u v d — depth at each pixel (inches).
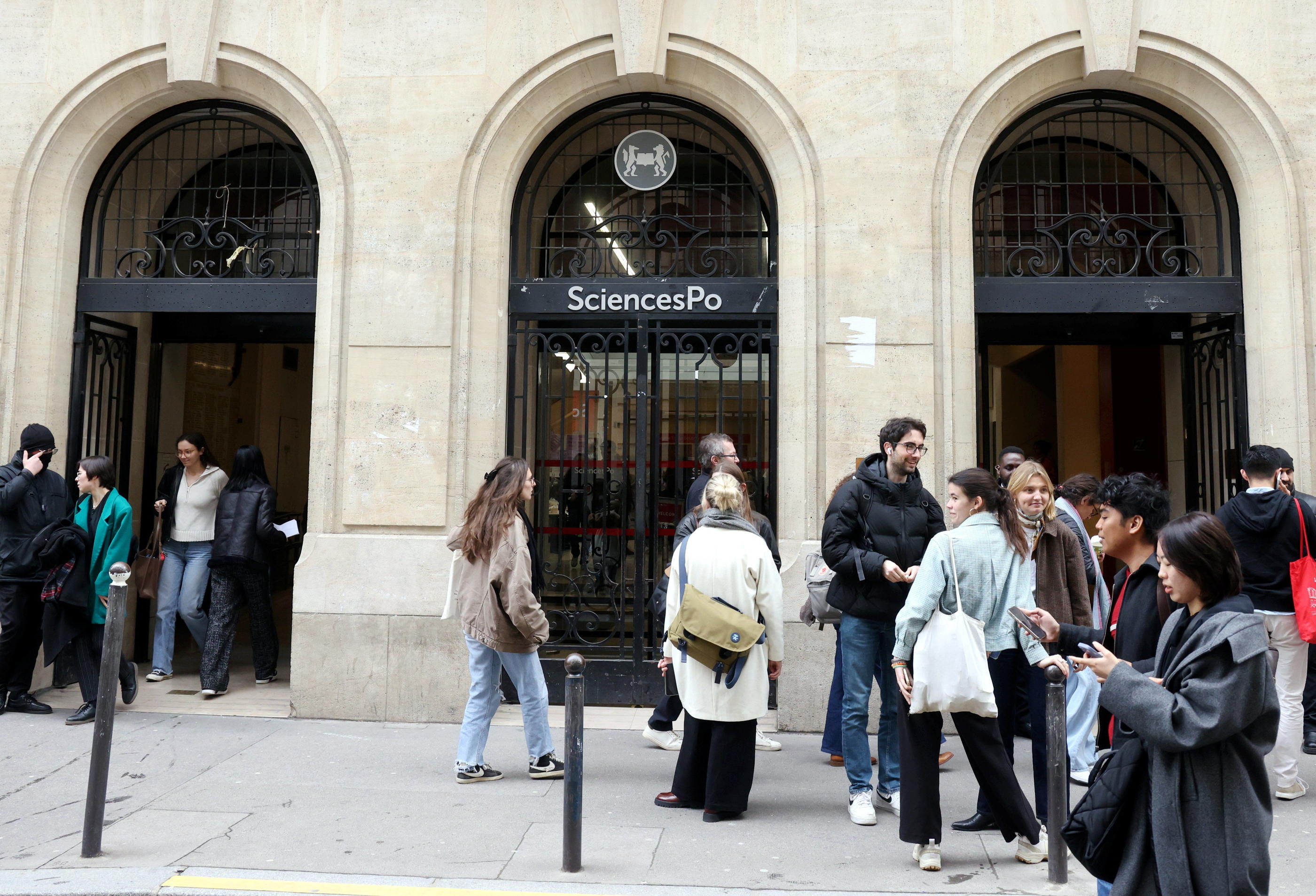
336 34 267.1
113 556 242.1
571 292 269.1
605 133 285.6
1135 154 279.3
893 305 251.0
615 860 153.8
